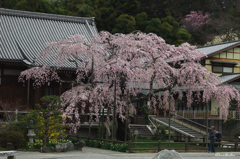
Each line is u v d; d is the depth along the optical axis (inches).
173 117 1243.2
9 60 984.9
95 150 686.5
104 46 795.4
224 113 805.9
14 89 1035.3
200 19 2519.7
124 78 749.9
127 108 762.8
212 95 823.7
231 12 2357.3
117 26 1898.4
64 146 639.1
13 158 411.8
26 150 635.5
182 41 1991.9
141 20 1971.0
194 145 863.7
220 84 801.6
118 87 771.4
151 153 650.8
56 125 673.6
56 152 626.2
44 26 1312.7
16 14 1311.5
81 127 975.0
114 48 785.6
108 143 727.7
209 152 706.2
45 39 1234.6
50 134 678.5
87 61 789.2
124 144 664.4
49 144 669.3
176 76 771.4
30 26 1282.0
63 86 1072.2
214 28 2377.0
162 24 1936.5
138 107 1385.3
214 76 791.1
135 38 802.2
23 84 1045.8
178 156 408.2
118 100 759.1
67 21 1397.6
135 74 720.3
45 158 502.3
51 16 1370.6
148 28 1904.5
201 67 772.0
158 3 2250.2
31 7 1745.8
